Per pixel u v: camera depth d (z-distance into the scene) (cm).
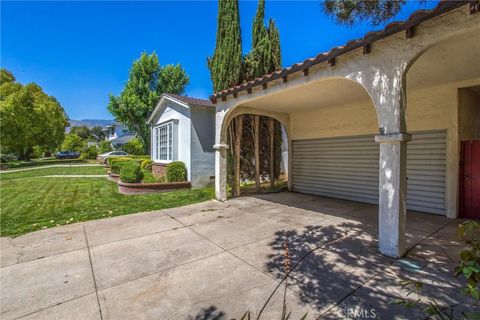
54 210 676
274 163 1023
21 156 3192
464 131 567
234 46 886
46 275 326
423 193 602
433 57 390
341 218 573
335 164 808
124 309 252
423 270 318
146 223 554
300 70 484
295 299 262
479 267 130
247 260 361
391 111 348
